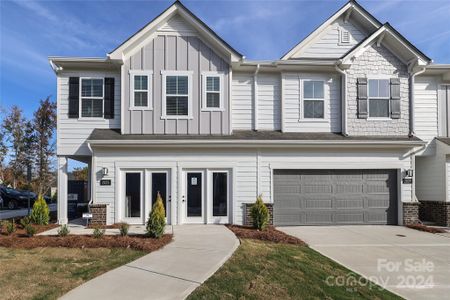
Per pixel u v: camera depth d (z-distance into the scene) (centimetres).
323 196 1370
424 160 1493
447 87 1478
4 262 740
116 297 552
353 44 1524
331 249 952
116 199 1277
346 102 1398
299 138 1331
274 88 1439
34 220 1256
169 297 555
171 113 1344
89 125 1352
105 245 884
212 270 694
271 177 1335
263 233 1080
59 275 657
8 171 2530
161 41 1352
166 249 861
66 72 1355
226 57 1366
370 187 1388
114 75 1373
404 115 1417
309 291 618
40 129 2302
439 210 1405
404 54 1416
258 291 602
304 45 1496
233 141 1280
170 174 1301
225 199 1320
